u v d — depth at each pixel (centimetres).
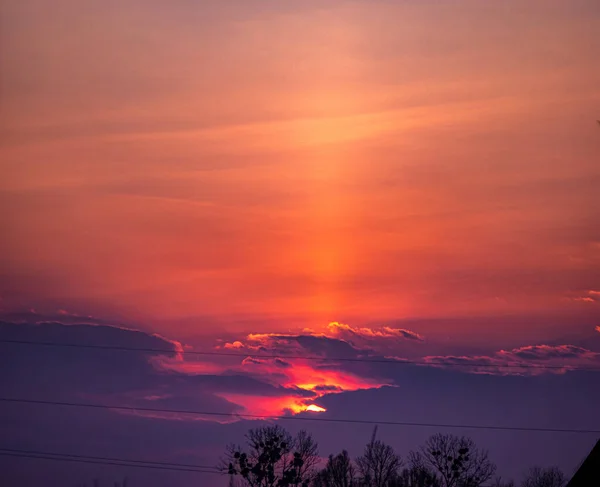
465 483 10488
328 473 10800
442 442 10719
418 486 10544
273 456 10538
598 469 4200
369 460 10844
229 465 10481
